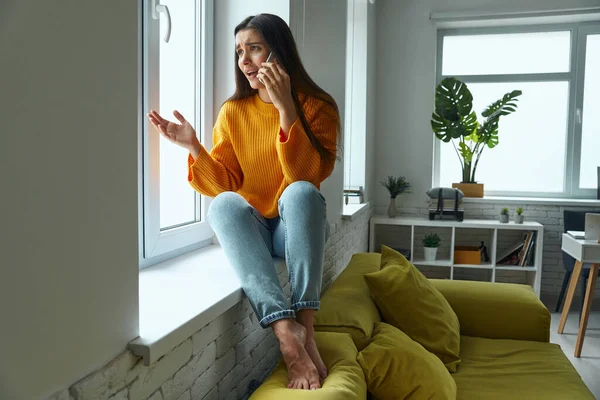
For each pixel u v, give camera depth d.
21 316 0.68
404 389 1.51
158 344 0.95
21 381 0.68
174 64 1.80
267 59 1.58
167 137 1.53
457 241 4.98
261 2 2.02
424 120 4.93
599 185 4.70
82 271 0.80
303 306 1.34
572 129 4.84
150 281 1.44
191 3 1.92
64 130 0.75
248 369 1.60
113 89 0.87
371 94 4.66
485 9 4.68
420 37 4.89
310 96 1.61
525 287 2.72
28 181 0.68
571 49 4.79
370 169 4.72
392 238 5.06
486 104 5.01
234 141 1.67
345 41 3.08
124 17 0.89
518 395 1.86
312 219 1.40
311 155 1.52
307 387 1.19
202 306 1.18
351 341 1.56
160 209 1.74
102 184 0.85
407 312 2.09
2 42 0.63
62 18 0.74
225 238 1.38
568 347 3.44
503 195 4.99
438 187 4.79
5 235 0.65
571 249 3.42
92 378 0.83
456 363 2.11
